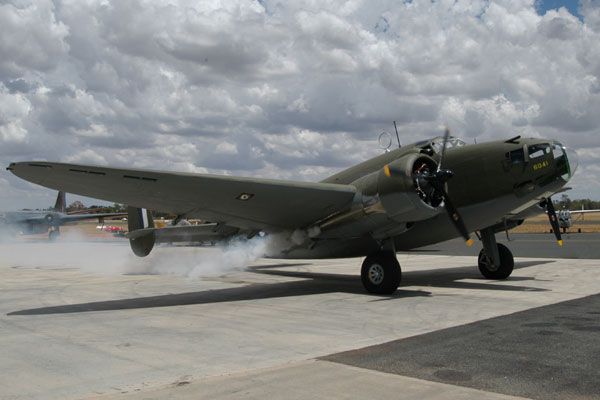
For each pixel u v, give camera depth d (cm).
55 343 616
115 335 660
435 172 944
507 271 1223
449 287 1100
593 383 431
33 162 812
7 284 1288
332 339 619
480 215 1038
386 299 949
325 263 1973
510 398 396
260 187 938
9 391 435
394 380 445
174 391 426
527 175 967
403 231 990
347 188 998
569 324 677
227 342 613
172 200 1001
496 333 627
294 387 429
